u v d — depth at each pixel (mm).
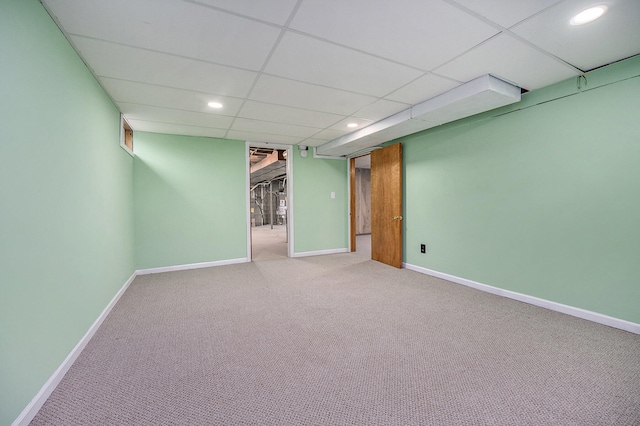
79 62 1996
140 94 2691
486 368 1733
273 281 3650
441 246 3695
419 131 3896
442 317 2492
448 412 1372
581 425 1280
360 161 7430
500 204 2986
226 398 1485
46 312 1503
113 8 1516
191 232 4371
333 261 4840
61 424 1311
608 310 2256
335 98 2873
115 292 2869
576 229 2416
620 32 1768
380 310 2668
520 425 1285
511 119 2857
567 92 2432
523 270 2812
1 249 1156
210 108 3107
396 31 1761
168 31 1734
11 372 1207
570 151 2432
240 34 1777
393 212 4348
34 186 1411
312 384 1597
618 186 2170
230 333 2225
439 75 2381
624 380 1593
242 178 4758
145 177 4062
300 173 5285
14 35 1262
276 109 3180
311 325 2359
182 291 3256
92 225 2217
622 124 2139
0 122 1161
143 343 2064
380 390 1542
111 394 1517
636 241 2096
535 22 1671
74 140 1900
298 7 1526
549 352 1896
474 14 1600
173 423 1317
